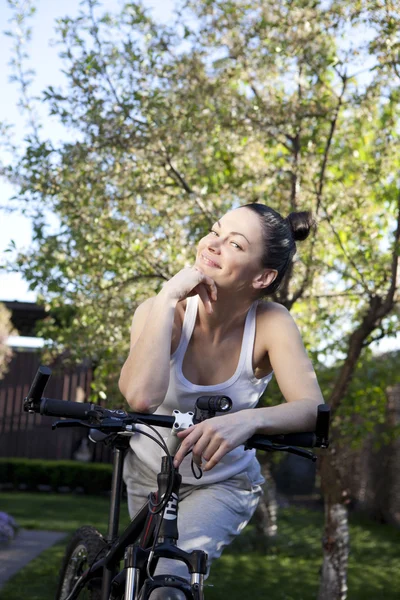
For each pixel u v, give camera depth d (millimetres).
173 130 5320
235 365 2361
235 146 5707
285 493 16984
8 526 8367
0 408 17141
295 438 1982
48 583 6160
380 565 8445
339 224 5754
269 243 2281
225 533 2332
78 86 5371
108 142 5340
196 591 1835
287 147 5734
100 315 5684
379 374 6809
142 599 1854
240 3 5441
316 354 6332
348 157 6004
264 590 6723
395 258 5281
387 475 12367
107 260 5609
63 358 6359
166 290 2180
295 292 5625
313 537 9836
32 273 5555
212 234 2309
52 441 17219
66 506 12680
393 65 5129
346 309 6375
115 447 2463
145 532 1999
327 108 5539
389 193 5648
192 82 5445
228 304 2309
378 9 4984
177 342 2320
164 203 5621
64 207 5555
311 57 5266
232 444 1905
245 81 5602
